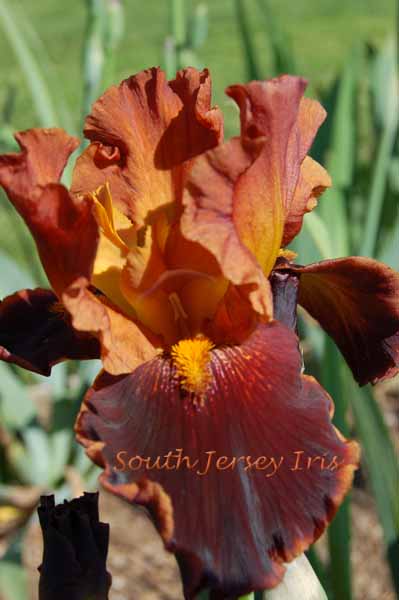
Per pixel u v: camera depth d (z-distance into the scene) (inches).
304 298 20.5
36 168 18.1
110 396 18.0
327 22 92.0
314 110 19.5
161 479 17.1
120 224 19.5
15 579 27.4
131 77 19.4
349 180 36.9
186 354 18.3
